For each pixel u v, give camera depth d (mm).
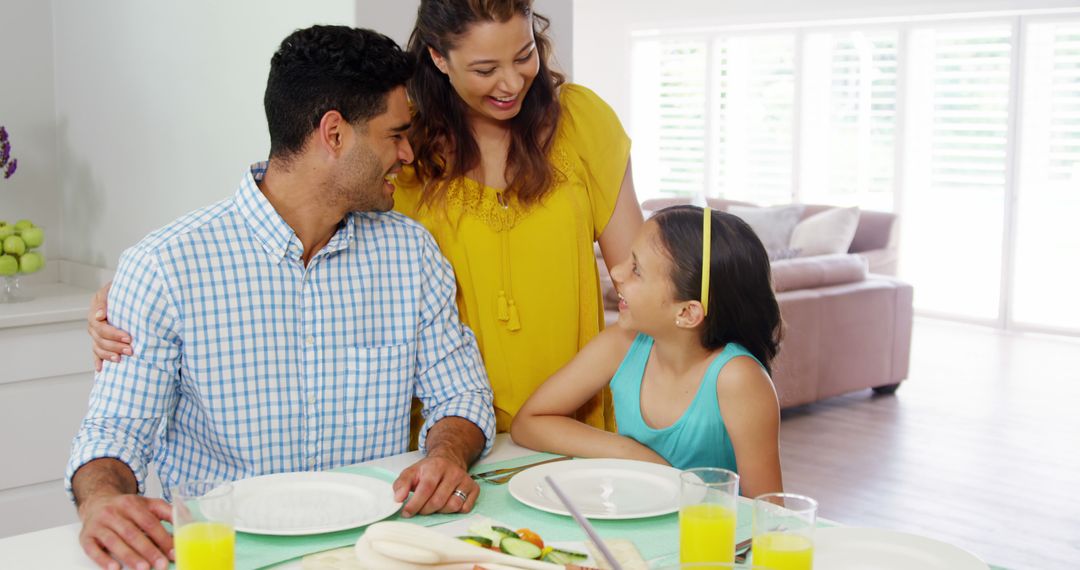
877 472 4258
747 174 8664
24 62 2938
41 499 2643
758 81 8484
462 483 1414
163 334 1510
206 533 1022
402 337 1678
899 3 7508
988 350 6598
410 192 1806
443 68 1672
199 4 2424
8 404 2555
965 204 7445
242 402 1563
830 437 4762
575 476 1507
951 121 7465
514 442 1771
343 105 1488
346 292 1627
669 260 1571
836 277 5320
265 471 1595
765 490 1590
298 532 1267
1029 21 6988
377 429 1665
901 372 5562
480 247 1765
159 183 2635
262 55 2256
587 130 1840
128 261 1520
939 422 5000
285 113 1509
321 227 1588
